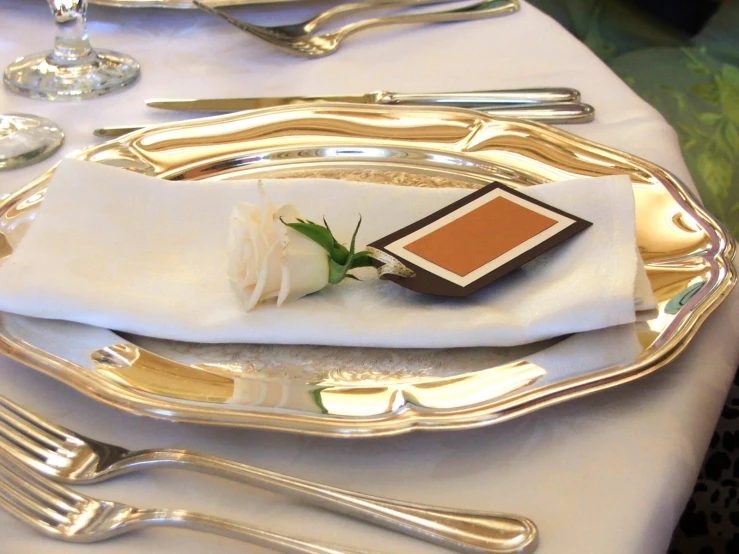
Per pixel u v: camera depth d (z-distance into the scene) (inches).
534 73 24.8
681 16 51.2
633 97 23.6
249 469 14.8
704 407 15.9
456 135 21.5
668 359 15.9
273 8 28.4
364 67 25.2
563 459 15.1
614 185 18.3
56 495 14.6
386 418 15.1
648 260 18.0
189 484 14.9
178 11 28.3
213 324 16.7
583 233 17.8
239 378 16.1
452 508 14.3
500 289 17.3
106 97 23.7
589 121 22.6
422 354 16.6
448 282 17.0
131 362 16.2
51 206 18.3
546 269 17.5
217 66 25.4
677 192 19.4
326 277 17.1
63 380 15.7
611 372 15.6
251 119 21.9
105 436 15.5
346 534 14.3
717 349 16.7
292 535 14.2
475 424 15.0
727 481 30.5
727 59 48.6
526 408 15.2
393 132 21.7
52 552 14.1
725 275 17.4
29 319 16.9
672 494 14.8
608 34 53.1
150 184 19.1
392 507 14.4
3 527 14.4
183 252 18.3
